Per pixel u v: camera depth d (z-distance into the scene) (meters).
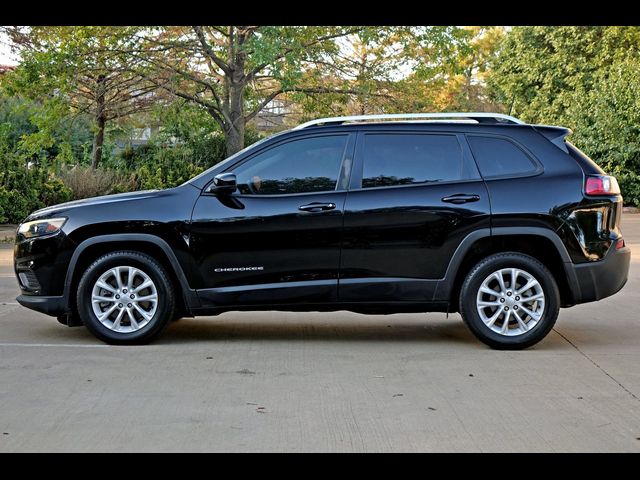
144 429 5.22
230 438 5.04
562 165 7.82
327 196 7.74
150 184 25.81
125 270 7.84
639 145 32.22
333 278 7.72
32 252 7.92
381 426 5.28
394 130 7.90
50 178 24.55
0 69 32.41
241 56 28.61
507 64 44.62
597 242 7.73
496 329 7.70
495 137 7.88
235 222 7.73
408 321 9.45
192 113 29.88
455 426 5.29
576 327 8.99
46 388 6.23
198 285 7.78
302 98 27.58
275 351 7.63
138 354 7.46
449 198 7.70
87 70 27.62
